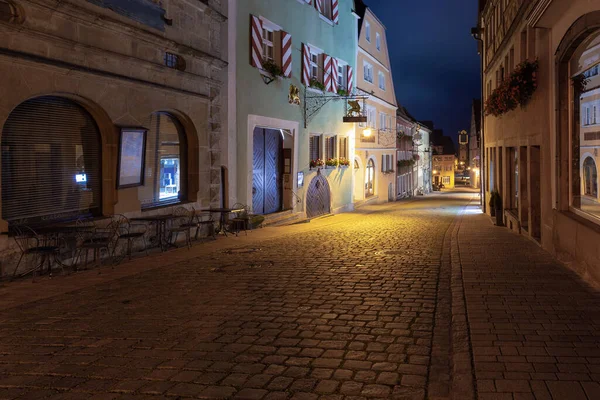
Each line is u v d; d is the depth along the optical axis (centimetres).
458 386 401
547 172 1004
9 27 809
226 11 1529
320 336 540
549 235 996
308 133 2197
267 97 1816
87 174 1036
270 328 569
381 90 3662
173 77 1241
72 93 938
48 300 705
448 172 9344
